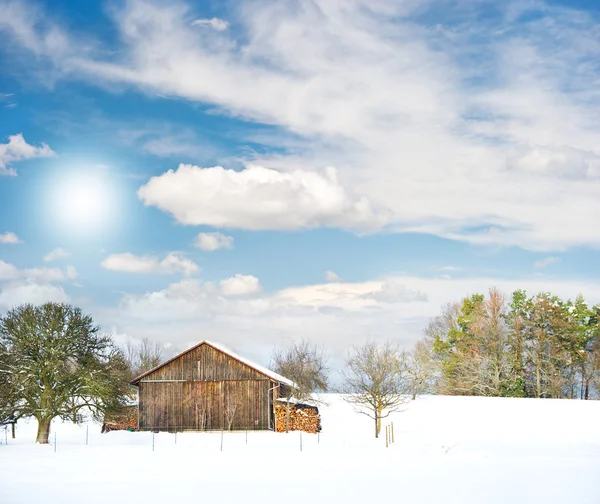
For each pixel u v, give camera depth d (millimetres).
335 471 32312
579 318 105375
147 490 26469
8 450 43688
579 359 102188
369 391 59406
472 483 28156
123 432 56469
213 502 24000
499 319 102000
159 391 59500
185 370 59750
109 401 49469
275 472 31984
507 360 101062
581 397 103938
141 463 35906
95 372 48938
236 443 50406
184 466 34469
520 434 61219
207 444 49531
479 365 99500
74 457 39156
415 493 25734
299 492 26016
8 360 48469
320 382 74125
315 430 60906
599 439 56156
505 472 31781
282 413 60656
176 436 53531
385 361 62031
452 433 62844
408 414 77500
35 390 48719
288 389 66312
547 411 77188
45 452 42375
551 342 100688
